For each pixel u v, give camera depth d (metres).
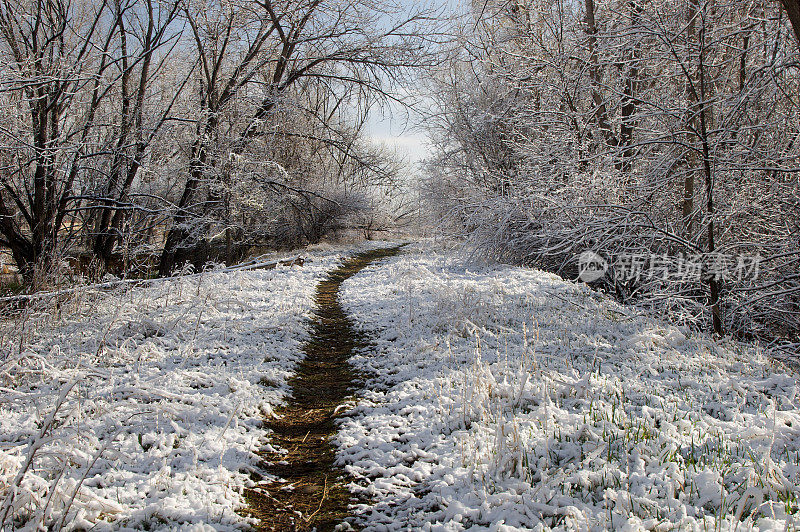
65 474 3.68
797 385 5.14
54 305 9.02
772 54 9.22
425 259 19.03
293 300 10.80
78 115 15.47
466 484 3.66
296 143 24.78
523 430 4.27
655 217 10.68
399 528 3.33
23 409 4.95
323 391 6.35
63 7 14.54
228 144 18.09
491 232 15.71
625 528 2.87
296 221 24.94
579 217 11.60
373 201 28.72
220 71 20.14
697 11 8.92
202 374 6.06
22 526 3.12
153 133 15.98
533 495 3.32
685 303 9.87
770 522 2.81
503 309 8.90
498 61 18.22
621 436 4.04
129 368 6.17
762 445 3.79
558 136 14.35
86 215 17.27
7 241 14.07
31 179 14.47
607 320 8.21
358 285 13.83
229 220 18.61
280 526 3.48
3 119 12.31
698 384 5.23
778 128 10.34
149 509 3.36
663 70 11.28
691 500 3.20
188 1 16.56
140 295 9.90
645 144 10.46
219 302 9.73
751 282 9.29
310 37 21.05
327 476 4.21
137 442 4.36
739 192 10.28
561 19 14.72
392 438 4.70
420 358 6.95
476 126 18.12
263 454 4.55
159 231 20.73
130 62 16.67
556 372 5.45
